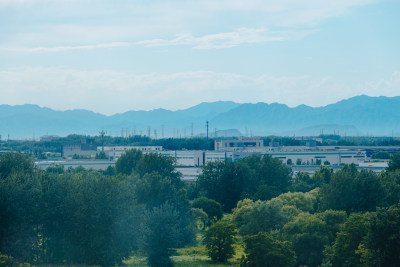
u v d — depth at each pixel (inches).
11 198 3449.8
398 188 5408.5
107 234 3580.2
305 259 3661.4
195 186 7564.0
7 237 3368.6
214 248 4028.1
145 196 4749.0
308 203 5354.3
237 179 7185.0
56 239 3636.8
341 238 3474.4
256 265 3356.3
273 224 4357.8
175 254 4244.6
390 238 3058.6
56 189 3777.1
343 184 5142.7
